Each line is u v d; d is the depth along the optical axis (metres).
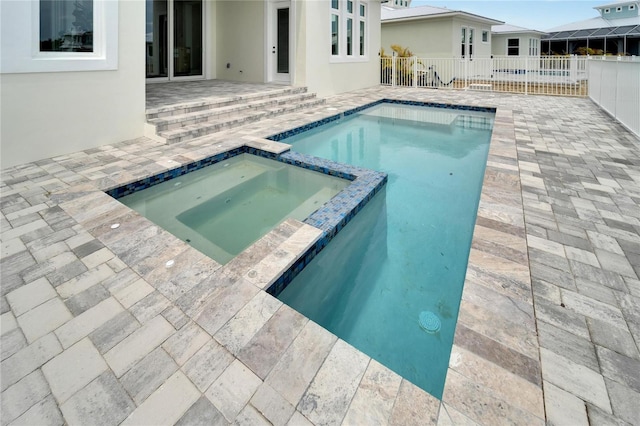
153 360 1.87
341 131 8.36
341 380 1.74
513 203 3.60
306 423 1.55
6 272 2.61
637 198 3.68
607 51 26.48
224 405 1.64
